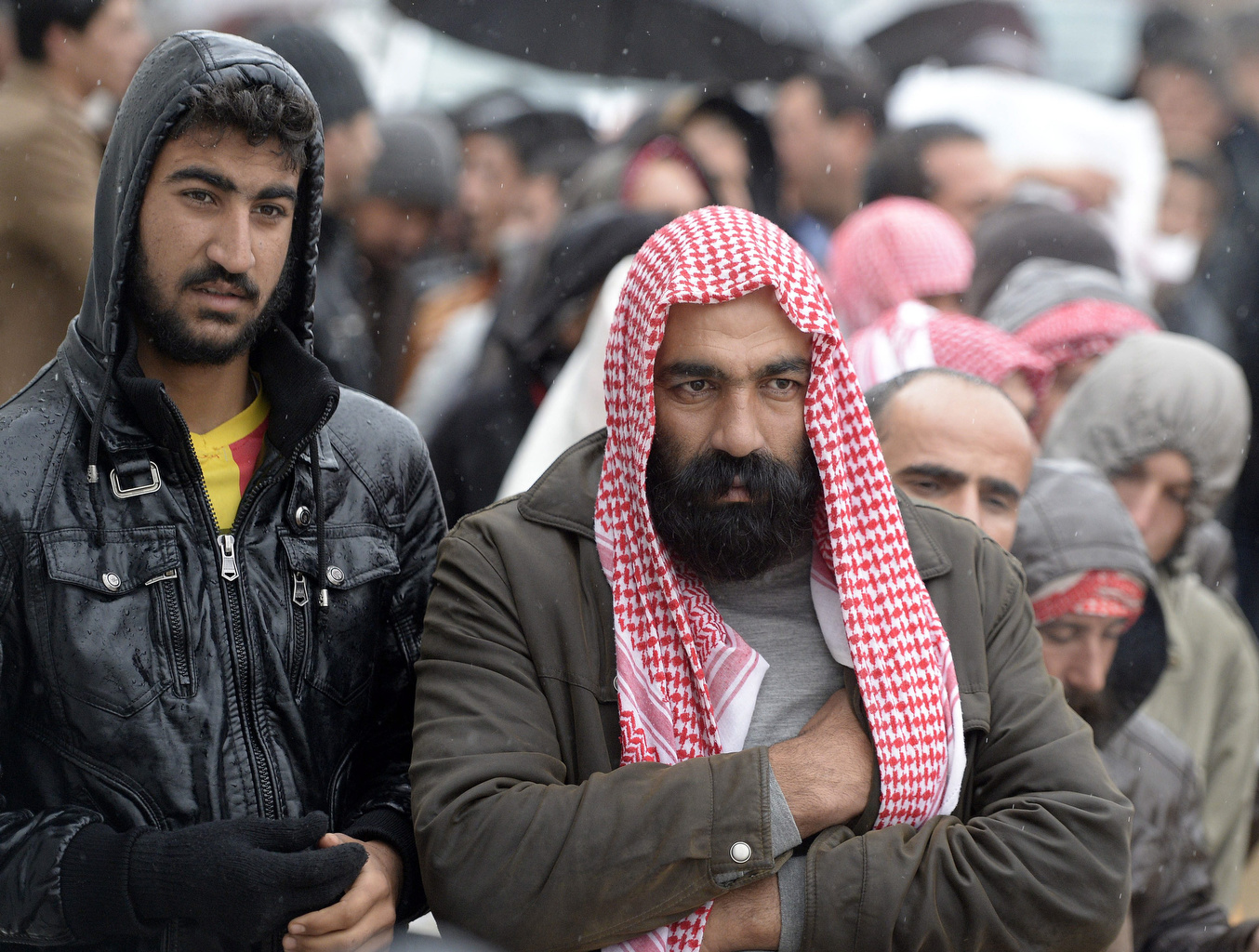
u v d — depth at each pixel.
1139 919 11.00
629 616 7.93
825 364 7.92
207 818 7.64
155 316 7.64
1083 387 13.85
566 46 23.97
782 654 8.15
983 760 8.01
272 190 7.63
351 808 8.28
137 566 7.61
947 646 7.98
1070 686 11.17
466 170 23.98
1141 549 11.22
